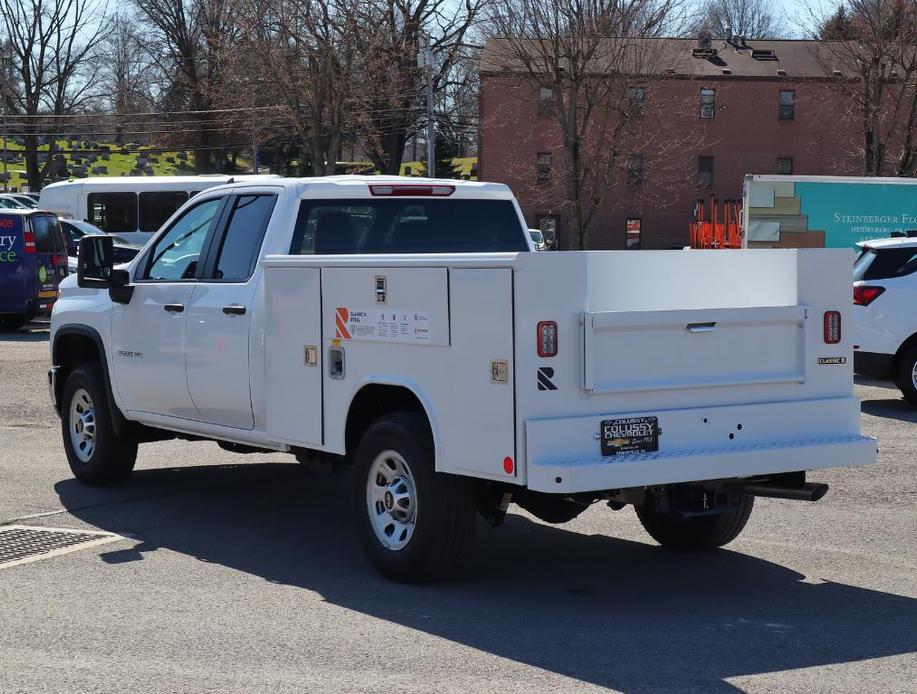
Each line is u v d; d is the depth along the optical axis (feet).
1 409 45.93
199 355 27.25
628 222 200.85
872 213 85.10
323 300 23.45
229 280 26.86
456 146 233.96
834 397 22.36
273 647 18.71
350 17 166.71
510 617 20.35
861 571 23.56
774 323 21.72
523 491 21.76
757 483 22.24
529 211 196.13
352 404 23.17
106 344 30.45
